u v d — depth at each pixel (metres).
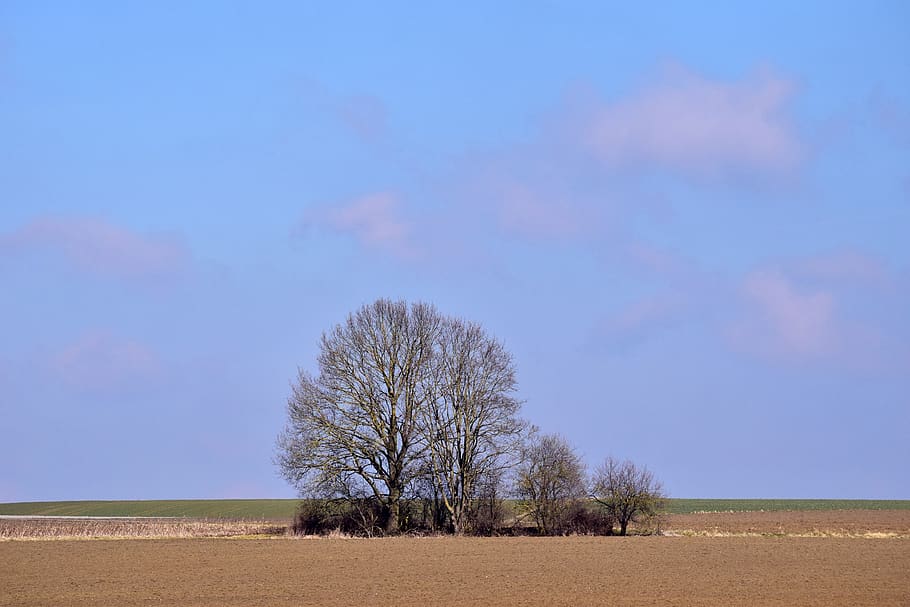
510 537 66.12
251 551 55.62
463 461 71.88
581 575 44.38
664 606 35.34
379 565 48.62
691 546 58.25
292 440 69.12
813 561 49.88
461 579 43.19
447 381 72.38
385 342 71.69
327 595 38.72
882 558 51.31
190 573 45.75
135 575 45.09
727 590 39.38
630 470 69.62
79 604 36.88
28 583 42.50
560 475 69.88
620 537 65.81
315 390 69.50
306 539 64.69
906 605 35.50
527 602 36.47
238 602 37.12
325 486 68.62
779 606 35.31
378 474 70.44
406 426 71.00
